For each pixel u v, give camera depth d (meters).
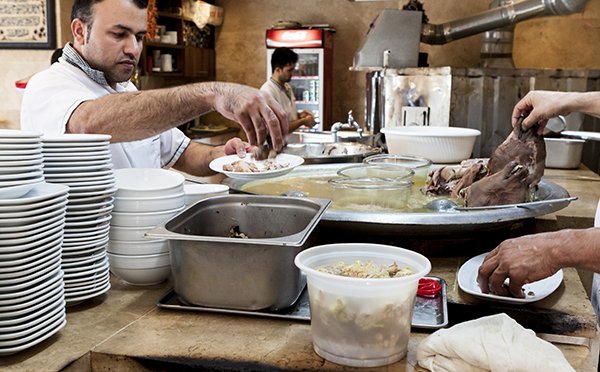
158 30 6.57
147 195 1.36
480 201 1.83
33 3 4.94
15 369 1.01
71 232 1.24
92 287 1.28
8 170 1.05
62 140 1.23
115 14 2.09
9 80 5.11
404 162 2.45
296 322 1.21
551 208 1.69
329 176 2.59
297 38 6.73
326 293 1.02
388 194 1.85
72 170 1.23
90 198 1.24
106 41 2.11
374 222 1.54
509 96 3.60
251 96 1.43
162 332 1.16
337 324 1.02
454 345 1.00
